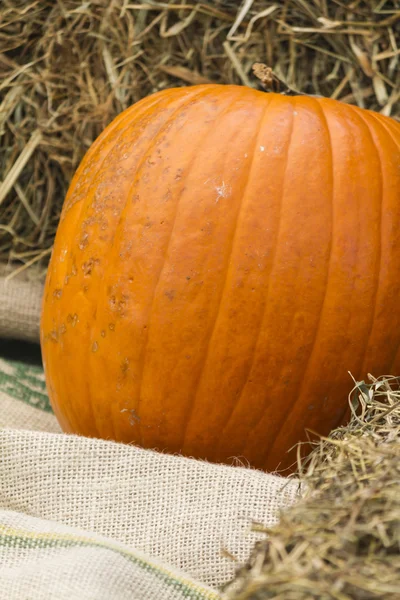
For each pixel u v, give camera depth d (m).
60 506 1.11
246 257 1.18
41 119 1.57
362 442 1.00
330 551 0.90
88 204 1.25
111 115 1.55
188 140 1.21
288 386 1.20
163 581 1.02
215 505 1.09
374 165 1.22
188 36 1.53
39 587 0.99
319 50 1.50
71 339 1.24
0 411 1.39
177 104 1.26
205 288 1.19
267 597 0.88
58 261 1.27
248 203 1.19
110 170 1.24
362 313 1.20
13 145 1.60
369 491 0.93
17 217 1.61
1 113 1.58
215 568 1.07
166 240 1.19
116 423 1.23
